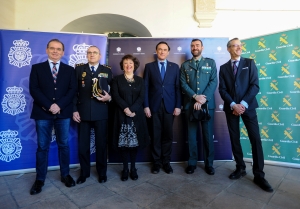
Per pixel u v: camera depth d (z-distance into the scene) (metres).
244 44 2.82
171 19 3.34
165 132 2.34
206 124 2.29
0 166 2.31
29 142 2.40
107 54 2.73
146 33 3.61
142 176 2.23
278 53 2.57
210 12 3.24
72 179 2.00
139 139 2.04
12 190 1.89
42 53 2.43
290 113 2.51
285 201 1.63
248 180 2.08
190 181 2.07
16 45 2.36
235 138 2.16
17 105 2.36
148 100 2.37
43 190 1.88
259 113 2.71
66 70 1.95
